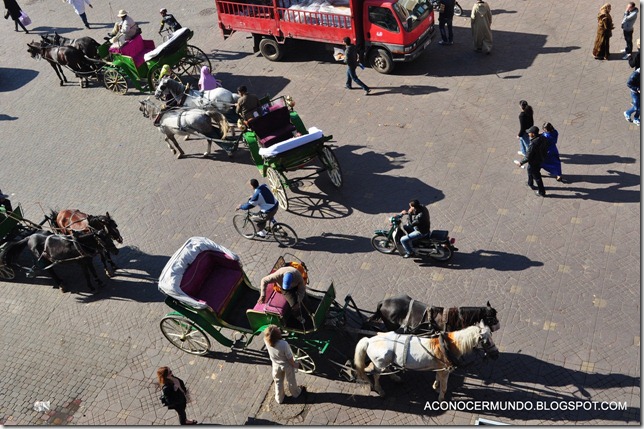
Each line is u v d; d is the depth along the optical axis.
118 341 13.35
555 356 11.73
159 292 14.27
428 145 17.11
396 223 13.68
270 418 11.58
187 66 21.89
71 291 14.71
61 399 12.44
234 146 17.22
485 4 19.56
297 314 11.78
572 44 20.11
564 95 18.09
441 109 18.31
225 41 23.34
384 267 13.96
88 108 20.89
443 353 10.54
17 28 25.83
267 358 12.59
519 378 11.51
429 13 19.73
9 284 15.17
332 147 17.53
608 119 17.02
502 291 13.03
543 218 14.52
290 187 16.52
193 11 25.47
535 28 21.16
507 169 15.97
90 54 21.34
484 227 14.52
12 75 23.25
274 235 14.94
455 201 15.30
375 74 20.23
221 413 11.76
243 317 12.65
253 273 14.29
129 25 20.44
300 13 20.27
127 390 12.41
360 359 11.04
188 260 12.34
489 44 20.08
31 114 21.00
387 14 18.88
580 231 14.07
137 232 15.87
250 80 20.91
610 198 14.75
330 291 11.77
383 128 17.95
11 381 12.91
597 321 12.20
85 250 13.80
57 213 15.41
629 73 18.52
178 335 12.88
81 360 13.10
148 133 19.38
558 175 15.20
